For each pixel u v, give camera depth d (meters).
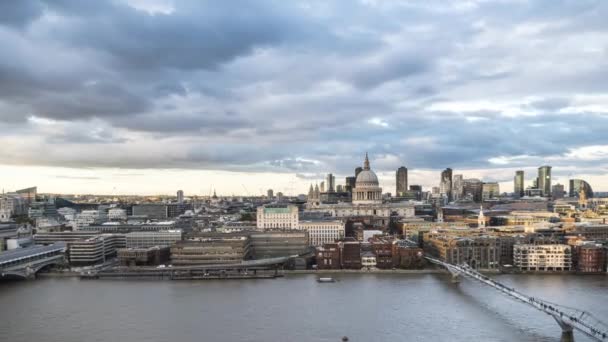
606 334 198.00
